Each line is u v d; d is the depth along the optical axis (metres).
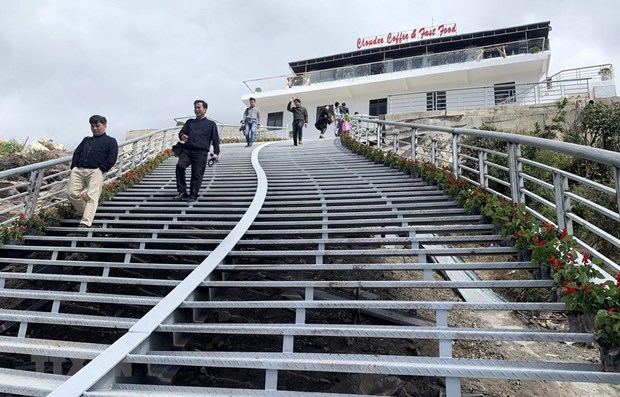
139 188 7.44
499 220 3.89
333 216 5.12
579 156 2.83
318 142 13.62
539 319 4.28
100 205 6.34
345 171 7.72
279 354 2.49
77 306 4.49
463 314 4.38
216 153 6.29
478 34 20.80
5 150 12.16
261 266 3.59
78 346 2.87
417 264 3.37
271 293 4.50
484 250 3.53
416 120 13.87
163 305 2.94
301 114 12.26
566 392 3.06
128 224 5.62
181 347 3.01
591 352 3.63
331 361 2.31
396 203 5.50
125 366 2.40
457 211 4.65
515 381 3.17
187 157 6.15
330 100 21.91
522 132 11.31
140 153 10.19
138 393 2.13
